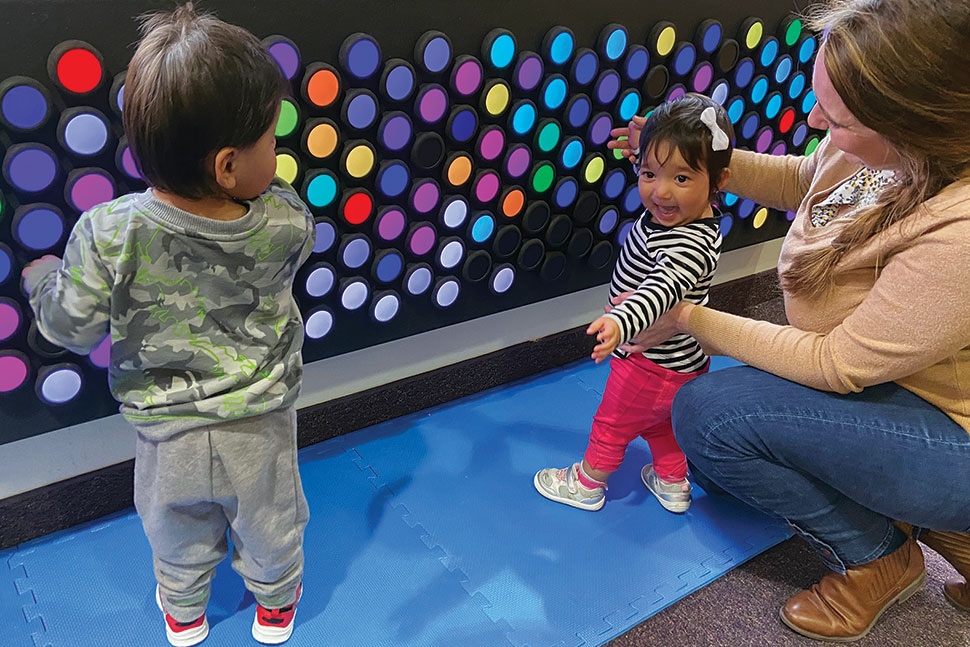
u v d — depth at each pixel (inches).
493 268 45.2
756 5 46.3
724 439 36.1
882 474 33.1
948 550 39.4
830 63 28.1
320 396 46.5
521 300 48.4
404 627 36.9
